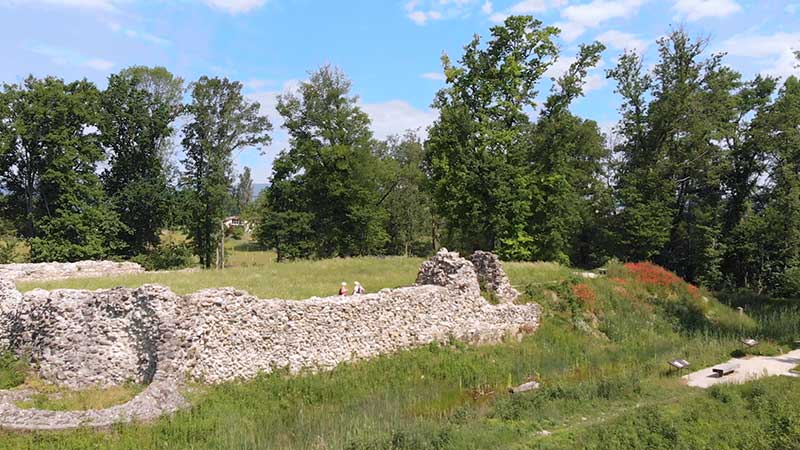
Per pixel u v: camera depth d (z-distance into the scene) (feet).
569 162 170.09
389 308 69.92
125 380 52.49
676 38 157.17
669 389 54.54
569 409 48.47
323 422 45.96
